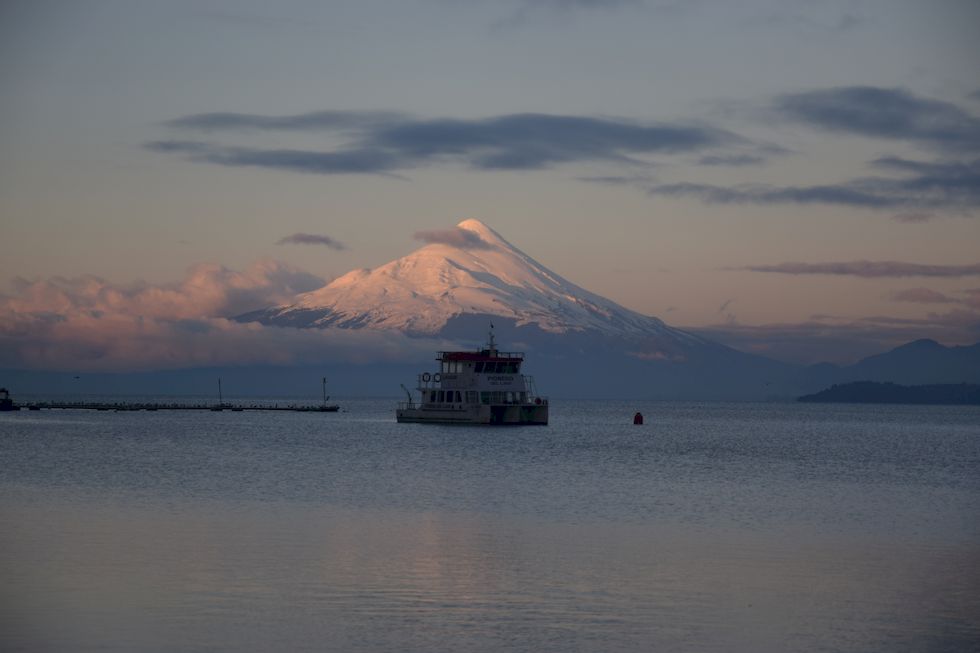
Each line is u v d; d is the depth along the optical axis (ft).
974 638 198.18
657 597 223.71
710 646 192.24
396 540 283.18
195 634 195.11
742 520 329.93
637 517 332.60
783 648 191.62
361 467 511.40
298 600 217.77
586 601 219.61
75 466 507.30
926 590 232.53
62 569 243.19
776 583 237.45
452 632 197.67
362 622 203.10
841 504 378.53
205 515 326.44
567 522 319.47
